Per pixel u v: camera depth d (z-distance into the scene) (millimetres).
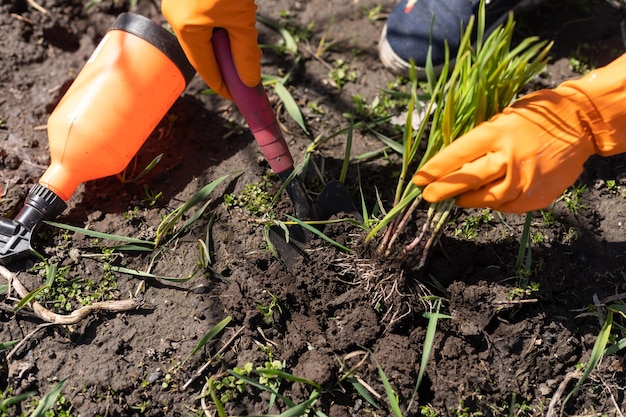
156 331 778
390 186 869
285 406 752
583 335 792
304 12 1022
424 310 783
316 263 799
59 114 790
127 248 811
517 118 707
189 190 861
